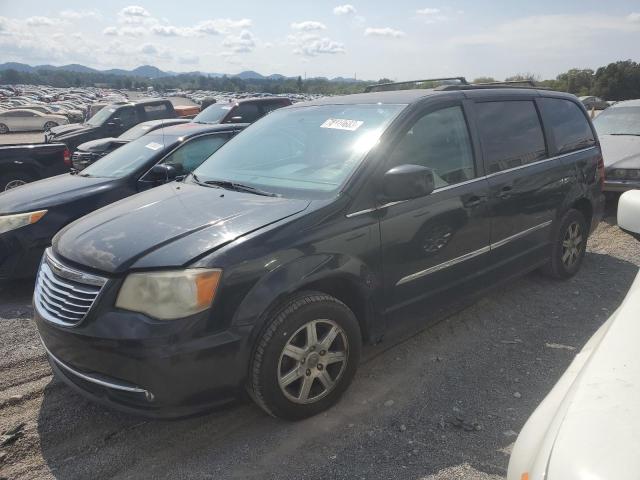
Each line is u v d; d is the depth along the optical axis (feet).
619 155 25.41
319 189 10.51
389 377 11.37
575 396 5.14
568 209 15.89
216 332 8.46
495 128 13.51
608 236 22.09
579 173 16.06
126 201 12.03
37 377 11.73
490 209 12.74
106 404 8.79
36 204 17.12
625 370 5.26
